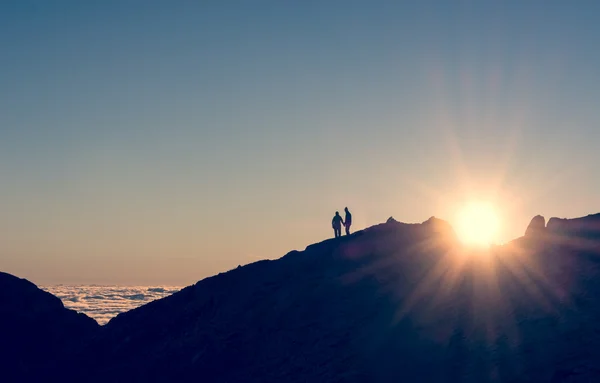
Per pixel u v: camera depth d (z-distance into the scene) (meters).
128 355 55.12
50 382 54.72
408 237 54.94
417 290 48.97
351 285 51.41
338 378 42.06
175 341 53.72
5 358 57.59
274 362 46.91
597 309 41.19
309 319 49.25
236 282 57.16
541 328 41.12
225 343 50.81
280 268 57.22
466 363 40.53
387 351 43.62
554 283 45.03
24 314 63.94
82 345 59.88
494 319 43.56
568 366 37.28
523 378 37.59
